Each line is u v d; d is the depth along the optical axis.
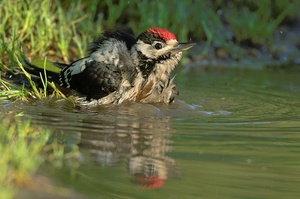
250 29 19.64
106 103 12.52
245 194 8.01
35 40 15.95
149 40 12.66
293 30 20.44
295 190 8.20
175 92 12.98
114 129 10.73
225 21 19.88
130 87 12.55
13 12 15.84
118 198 7.59
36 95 12.62
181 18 18.92
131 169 8.68
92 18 18.03
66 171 8.29
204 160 9.28
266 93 14.67
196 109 12.68
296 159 9.46
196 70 17.38
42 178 7.71
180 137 10.48
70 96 12.55
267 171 8.90
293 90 15.13
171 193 7.91
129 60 12.66
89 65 12.65
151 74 12.66
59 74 13.27
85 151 9.36
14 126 10.21
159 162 9.07
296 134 10.93
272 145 10.21
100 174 8.38
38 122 10.86
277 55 19.38
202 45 18.97
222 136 10.66
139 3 18.75
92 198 7.38
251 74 17.05
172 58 12.79
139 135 10.46
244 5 20.38
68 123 10.93
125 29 18.47
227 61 18.67
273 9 20.66
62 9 17.05
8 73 14.00
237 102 13.59
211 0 20.09
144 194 7.81
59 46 16.11
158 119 11.68
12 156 7.66
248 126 11.45
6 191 6.64
